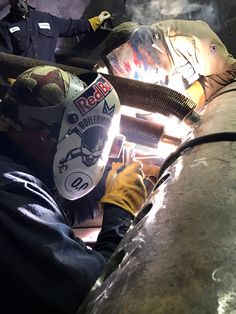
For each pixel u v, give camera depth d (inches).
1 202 55.7
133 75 116.6
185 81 118.6
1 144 64.9
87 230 94.0
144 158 90.3
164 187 58.3
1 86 90.7
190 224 44.3
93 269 55.2
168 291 36.7
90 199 86.3
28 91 62.1
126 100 90.6
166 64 116.7
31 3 203.2
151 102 88.7
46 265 52.8
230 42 177.8
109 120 67.6
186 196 50.8
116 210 70.6
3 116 65.0
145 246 45.3
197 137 68.7
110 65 117.1
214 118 80.3
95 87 66.1
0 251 53.6
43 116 61.6
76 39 186.2
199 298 35.0
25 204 56.2
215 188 49.9
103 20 184.1
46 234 54.3
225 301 34.1
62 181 64.7
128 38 114.2
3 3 207.6
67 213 85.1
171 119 88.7
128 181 74.9
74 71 99.4
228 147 60.7
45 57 180.7
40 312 53.2
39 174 65.1
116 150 76.4
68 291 52.6
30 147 63.6
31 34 178.4
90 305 45.3
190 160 61.5
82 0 195.8
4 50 178.2
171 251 41.4
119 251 51.4
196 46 115.6
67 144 63.1
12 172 60.0
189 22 117.9
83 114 63.6
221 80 115.9
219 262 37.8
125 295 39.4
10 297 53.8
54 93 62.0
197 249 40.0
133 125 88.2
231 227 42.0
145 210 57.2
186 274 37.6
